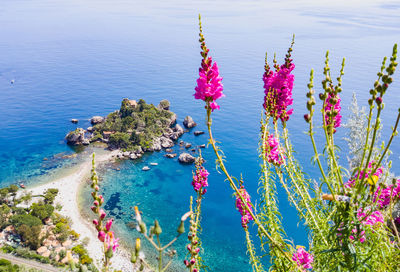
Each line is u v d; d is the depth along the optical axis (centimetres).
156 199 10956
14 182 12094
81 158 14075
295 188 615
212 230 9331
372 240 462
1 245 8281
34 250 8188
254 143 18650
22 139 17550
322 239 542
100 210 362
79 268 331
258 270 634
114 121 17638
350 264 443
